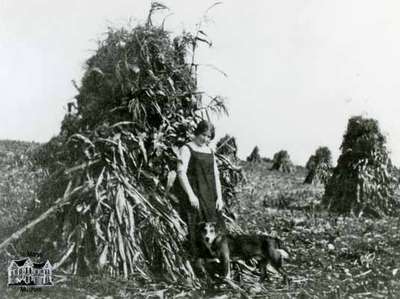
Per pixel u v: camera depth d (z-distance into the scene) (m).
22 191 8.08
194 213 5.60
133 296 4.69
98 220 5.25
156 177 5.83
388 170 11.22
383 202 10.76
